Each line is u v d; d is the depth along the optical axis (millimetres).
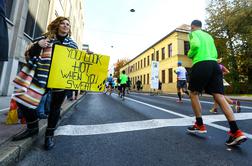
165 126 3729
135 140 2867
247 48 21500
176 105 7680
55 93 2428
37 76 2291
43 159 2123
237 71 22719
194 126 3199
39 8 9883
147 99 11297
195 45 3072
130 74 51281
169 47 28734
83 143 2703
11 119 2945
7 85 6992
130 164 2051
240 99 13195
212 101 10148
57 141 2760
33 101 2232
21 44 7742
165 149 2506
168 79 28219
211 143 2750
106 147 2557
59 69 2438
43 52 2371
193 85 3088
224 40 23531
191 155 2311
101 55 2777
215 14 24109
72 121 4152
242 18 21297
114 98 11766
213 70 2918
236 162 2117
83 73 2623
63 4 15430
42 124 3064
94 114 5117
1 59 1817
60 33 2516
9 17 7039
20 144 2113
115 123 3965
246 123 4102
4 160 1750
